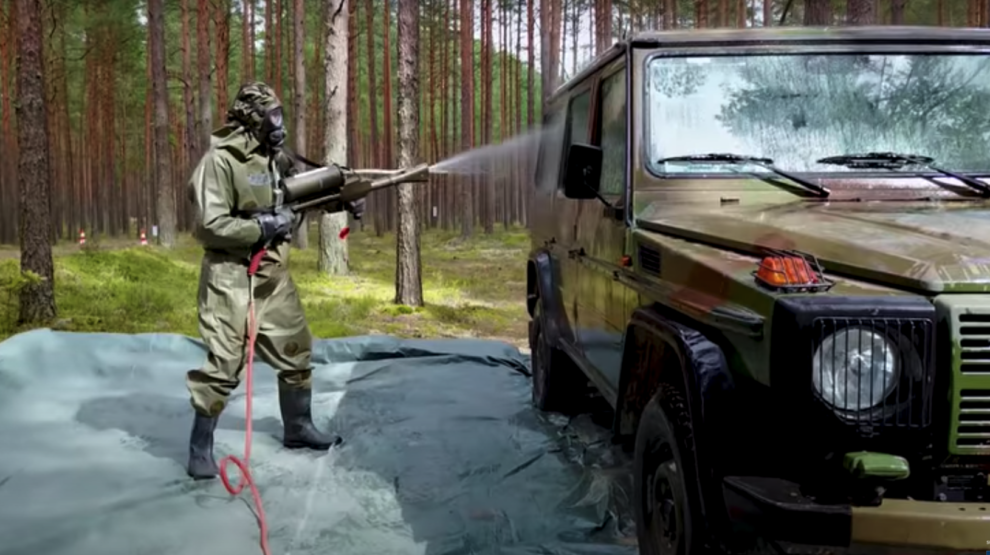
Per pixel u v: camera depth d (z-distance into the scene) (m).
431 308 13.21
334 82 16.66
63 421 5.70
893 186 3.64
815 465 2.51
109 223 37.97
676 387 3.15
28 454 5.06
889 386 2.42
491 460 5.07
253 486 4.27
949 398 2.40
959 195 3.61
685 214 3.58
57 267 14.50
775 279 2.58
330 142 16.75
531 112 32.03
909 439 2.43
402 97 12.86
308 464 5.03
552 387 5.95
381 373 7.31
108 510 4.26
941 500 2.47
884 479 2.38
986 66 3.94
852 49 3.94
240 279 4.79
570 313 5.42
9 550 3.79
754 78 3.91
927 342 2.41
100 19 27.94
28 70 10.48
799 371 2.42
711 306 2.83
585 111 5.05
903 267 2.59
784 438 2.59
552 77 26.27
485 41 34.00
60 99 34.25
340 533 4.03
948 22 20.91
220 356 4.71
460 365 7.63
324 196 4.94
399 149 12.93
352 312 12.16
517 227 42.25
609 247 4.21
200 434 4.75
